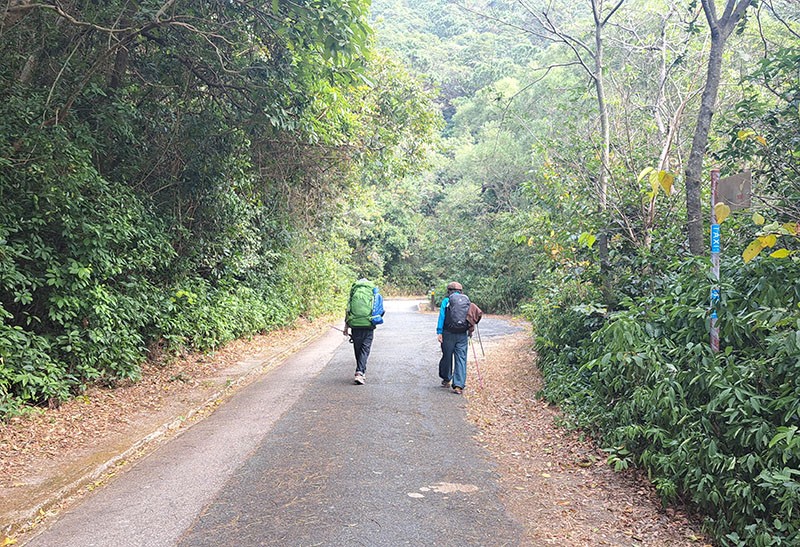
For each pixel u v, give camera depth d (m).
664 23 10.48
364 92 16.36
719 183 5.24
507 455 6.27
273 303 17.75
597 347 7.20
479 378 10.57
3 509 4.61
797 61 7.00
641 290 8.21
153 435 6.89
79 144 8.85
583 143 9.70
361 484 5.22
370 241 44.84
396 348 14.67
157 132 11.23
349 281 32.72
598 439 6.38
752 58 11.76
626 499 4.99
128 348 9.02
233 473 5.58
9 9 7.71
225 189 12.82
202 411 8.33
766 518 3.96
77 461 5.82
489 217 31.50
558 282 10.70
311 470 5.60
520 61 35.19
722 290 5.01
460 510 4.71
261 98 10.48
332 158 16.34
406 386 9.77
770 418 4.27
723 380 4.43
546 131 16.12
